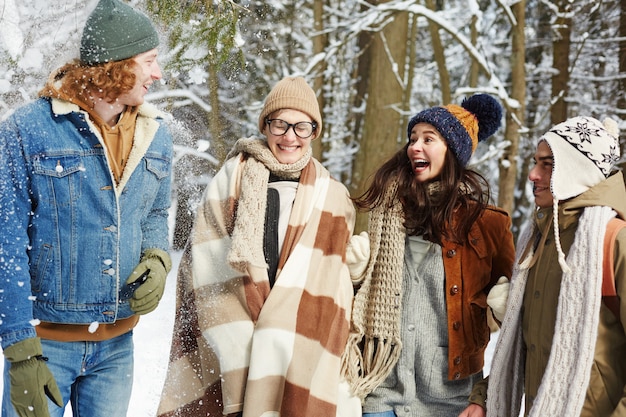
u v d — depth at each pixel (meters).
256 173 2.54
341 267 2.54
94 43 2.16
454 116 2.50
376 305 2.50
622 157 7.74
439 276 2.47
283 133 2.55
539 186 2.19
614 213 2.05
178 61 3.35
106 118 2.24
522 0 8.95
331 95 12.76
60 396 2.11
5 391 2.18
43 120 2.14
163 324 4.44
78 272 2.20
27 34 2.63
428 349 2.46
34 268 2.17
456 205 2.50
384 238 2.53
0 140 2.11
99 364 2.36
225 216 2.55
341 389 2.48
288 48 10.95
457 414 2.48
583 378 1.95
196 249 2.55
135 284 2.34
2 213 2.09
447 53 13.94
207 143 3.72
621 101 8.45
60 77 2.22
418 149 2.50
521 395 2.25
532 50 13.18
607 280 1.98
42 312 2.20
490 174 13.20
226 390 2.41
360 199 2.66
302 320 2.42
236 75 7.77
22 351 2.05
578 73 11.78
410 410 2.47
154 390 3.49
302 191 2.57
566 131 2.11
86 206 2.18
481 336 2.51
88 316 2.23
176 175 6.54
